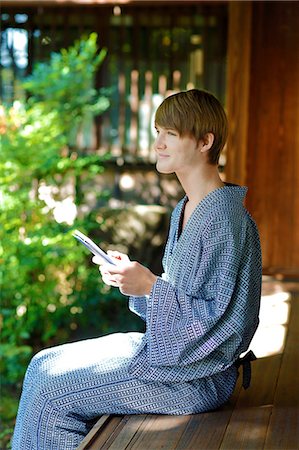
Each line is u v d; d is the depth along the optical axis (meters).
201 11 7.68
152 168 7.90
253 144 6.22
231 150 5.93
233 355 2.49
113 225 7.60
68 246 6.72
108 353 2.56
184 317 2.38
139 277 2.40
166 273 2.56
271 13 6.16
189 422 2.54
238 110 5.90
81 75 7.12
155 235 7.64
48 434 2.51
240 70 5.89
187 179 2.51
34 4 7.44
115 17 7.81
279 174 6.21
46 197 6.77
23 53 7.89
